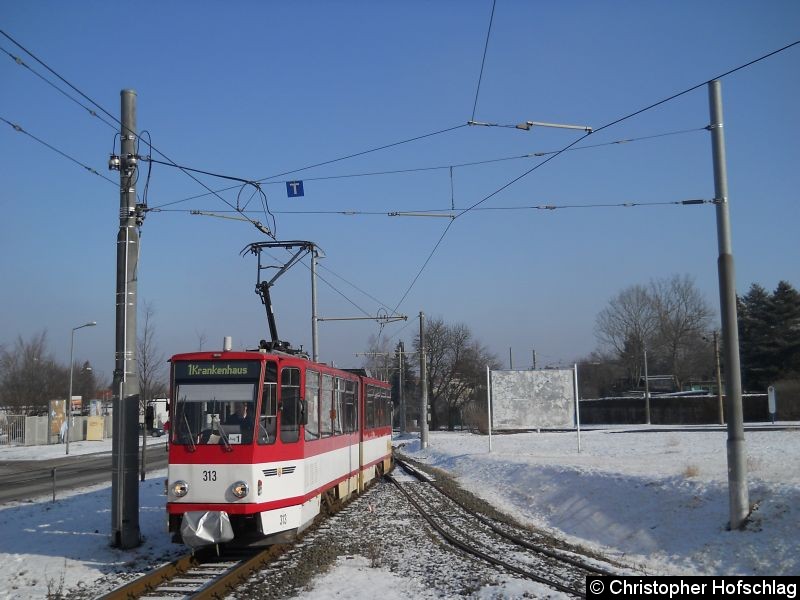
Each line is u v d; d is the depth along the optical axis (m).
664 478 15.66
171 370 12.00
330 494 16.05
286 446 12.12
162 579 10.00
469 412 69.44
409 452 44.41
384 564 11.08
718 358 50.25
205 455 11.45
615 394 83.56
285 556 11.75
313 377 13.93
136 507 12.84
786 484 12.80
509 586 9.32
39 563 11.41
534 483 20.19
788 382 48.41
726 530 11.84
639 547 12.65
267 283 19.39
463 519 15.94
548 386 29.62
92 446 52.94
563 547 12.75
